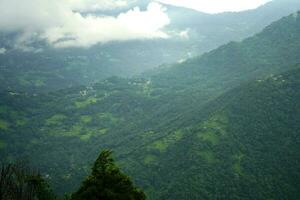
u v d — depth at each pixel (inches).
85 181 2058.3
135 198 2114.9
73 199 2057.1
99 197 1982.0
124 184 2057.1
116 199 1977.1
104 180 2027.6
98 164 2094.0
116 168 2079.2
